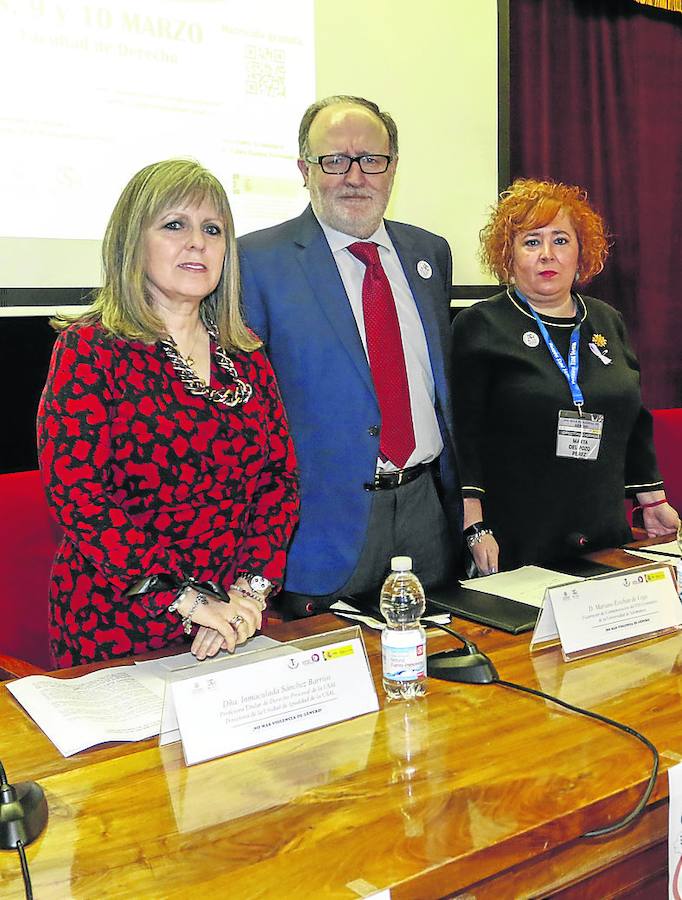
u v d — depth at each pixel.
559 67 3.97
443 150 3.46
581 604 1.54
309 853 0.99
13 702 1.39
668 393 4.42
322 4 3.12
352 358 2.06
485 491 2.37
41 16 2.60
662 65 4.29
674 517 2.44
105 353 1.56
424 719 1.30
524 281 2.36
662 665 1.48
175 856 0.99
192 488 1.62
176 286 1.61
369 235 2.15
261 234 2.18
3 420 2.75
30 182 2.62
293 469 1.80
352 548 2.08
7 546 2.03
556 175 4.01
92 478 1.52
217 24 2.91
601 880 1.14
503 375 2.32
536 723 1.28
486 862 1.00
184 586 1.49
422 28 3.35
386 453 2.09
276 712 1.25
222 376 1.70
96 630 1.62
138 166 2.79
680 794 1.16
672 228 4.41
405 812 1.06
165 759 1.20
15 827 1.01
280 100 3.05
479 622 1.67
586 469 2.29
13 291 2.62
